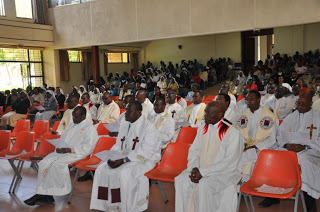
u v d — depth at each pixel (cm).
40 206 458
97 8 1606
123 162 421
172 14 1399
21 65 1742
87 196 489
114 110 772
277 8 1161
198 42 2212
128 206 402
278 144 446
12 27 1595
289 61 1688
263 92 1101
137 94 695
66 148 473
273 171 358
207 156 371
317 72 1439
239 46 2119
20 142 561
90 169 444
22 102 1073
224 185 349
